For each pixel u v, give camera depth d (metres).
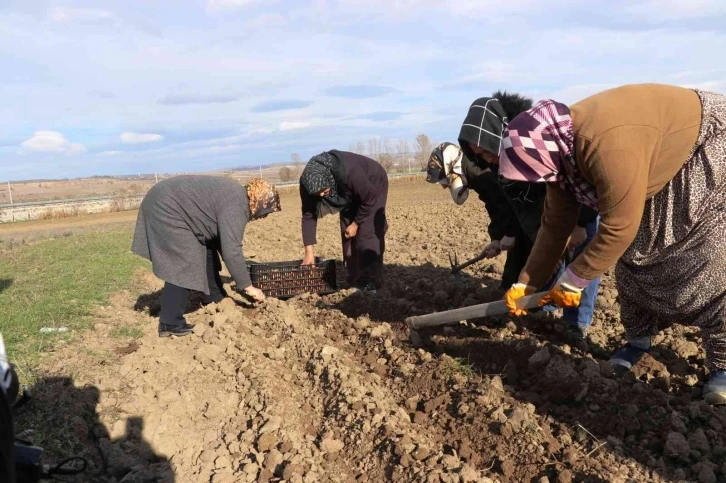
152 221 4.61
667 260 3.13
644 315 3.67
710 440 3.02
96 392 3.64
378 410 3.43
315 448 3.23
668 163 2.85
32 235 16.19
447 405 3.59
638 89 2.81
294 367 4.30
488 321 4.80
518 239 4.76
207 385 3.93
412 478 2.84
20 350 4.20
